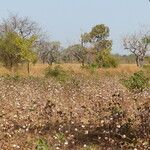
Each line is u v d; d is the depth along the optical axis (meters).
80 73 35.03
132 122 10.93
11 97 17.55
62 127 11.09
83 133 10.62
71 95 18.28
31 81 26.19
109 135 10.16
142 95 16.81
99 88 21.77
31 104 15.03
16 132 10.92
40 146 8.76
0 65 42.69
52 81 26.05
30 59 39.44
